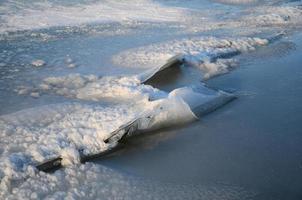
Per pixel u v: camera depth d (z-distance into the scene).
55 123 8.75
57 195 6.76
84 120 8.80
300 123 9.09
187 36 15.59
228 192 7.01
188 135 8.73
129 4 21.08
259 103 10.02
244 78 11.57
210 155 8.07
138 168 7.67
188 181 7.30
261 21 18.02
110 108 9.38
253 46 14.25
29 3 20.09
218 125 9.06
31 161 7.55
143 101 9.45
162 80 11.44
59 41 14.97
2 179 7.10
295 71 11.95
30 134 8.30
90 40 15.13
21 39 15.08
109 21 17.88
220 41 14.44
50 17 18.06
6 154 7.70
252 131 8.83
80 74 11.68
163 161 7.90
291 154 8.04
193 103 9.58
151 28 16.95
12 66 12.50
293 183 7.23
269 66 12.41
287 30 16.56
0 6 19.28
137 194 6.92
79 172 7.40
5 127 8.62
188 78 11.61
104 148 8.09
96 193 6.90
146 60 12.92
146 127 8.71
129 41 15.05
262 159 7.90
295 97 10.28
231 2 22.48
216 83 11.27
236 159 7.93
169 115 8.98
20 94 10.52
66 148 7.80
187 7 21.14
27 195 6.77
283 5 21.58
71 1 21.00
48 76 11.73
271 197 6.89
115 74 11.83
